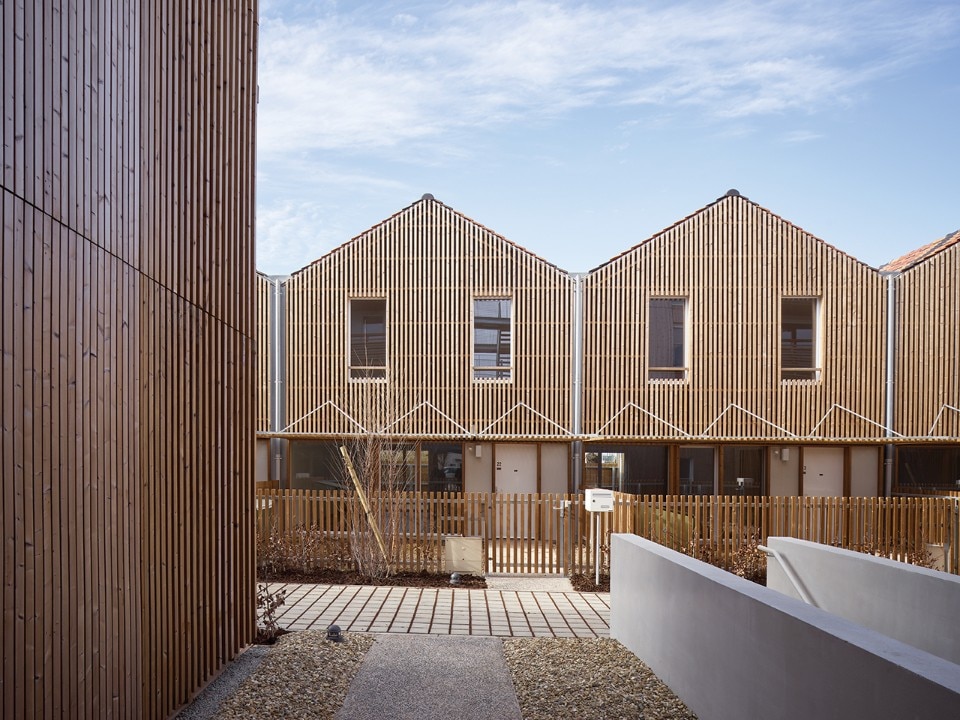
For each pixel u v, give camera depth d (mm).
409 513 11234
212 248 5883
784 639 4008
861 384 15742
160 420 4816
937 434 15656
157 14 4820
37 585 3299
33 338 3297
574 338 15977
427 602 9273
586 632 7816
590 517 11414
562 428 15805
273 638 6953
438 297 16109
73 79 3688
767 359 15820
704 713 5094
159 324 4824
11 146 3127
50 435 3434
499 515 11531
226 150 6227
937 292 15852
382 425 15469
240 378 6480
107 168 4070
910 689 2979
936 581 5730
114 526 4109
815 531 11609
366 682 5945
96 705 3863
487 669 6359
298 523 11320
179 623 5098
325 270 16234
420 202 16297
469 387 15938
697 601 5250
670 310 16141
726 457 15977
